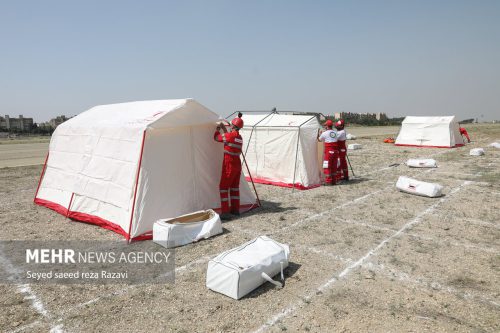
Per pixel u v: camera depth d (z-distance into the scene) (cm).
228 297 426
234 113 1252
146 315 390
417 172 1324
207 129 757
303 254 554
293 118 1138
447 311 390
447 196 927
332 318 377
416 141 2308
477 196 920
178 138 704
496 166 1406
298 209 823
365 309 395
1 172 1489
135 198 637
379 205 850
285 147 1090
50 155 907
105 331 361
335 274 484
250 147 1182
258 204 854
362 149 2214
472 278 468
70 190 790
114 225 666
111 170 699
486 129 4788
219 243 604
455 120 2275
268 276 447
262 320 375
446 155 1809
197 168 738
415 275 478
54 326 371
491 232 646
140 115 729
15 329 366
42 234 663
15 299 431
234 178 752
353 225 700
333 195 965
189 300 420
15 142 3791
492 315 381
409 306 401
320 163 1129
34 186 1168
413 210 801
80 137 818
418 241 606
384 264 514
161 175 671
